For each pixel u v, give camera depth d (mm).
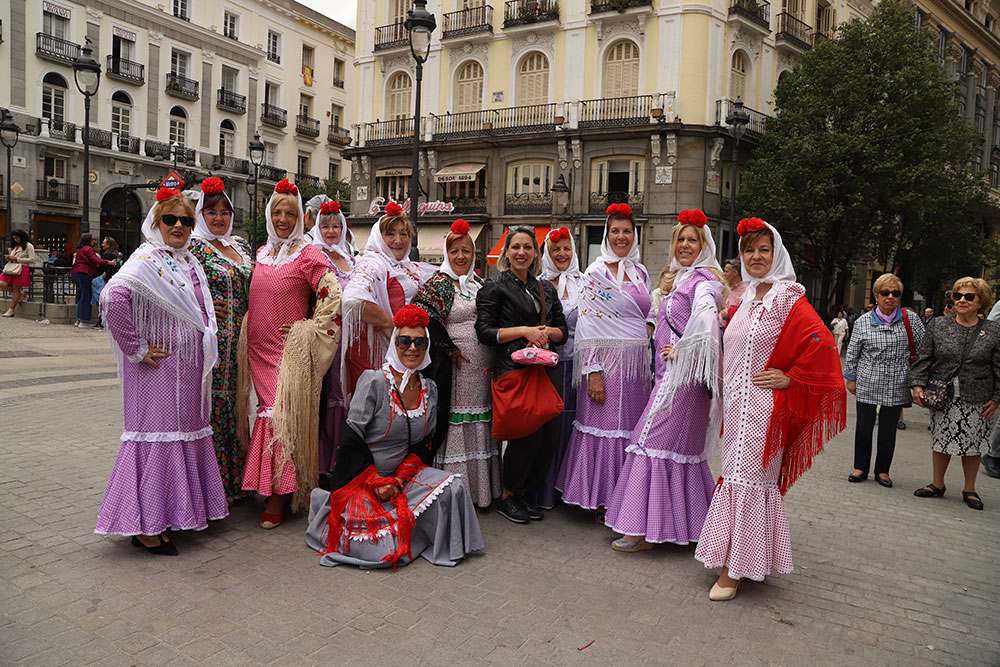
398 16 28094
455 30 26000
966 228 21375
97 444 5949
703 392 4105
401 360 4008
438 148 26641
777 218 20797
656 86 23000
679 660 2953
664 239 22969
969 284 5527
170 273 3852
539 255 4727
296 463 4266
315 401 4305
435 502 3934
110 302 3615
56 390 8250
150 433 3777
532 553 4121
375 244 4656
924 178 19188
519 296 4379
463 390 4582
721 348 3971
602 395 4551
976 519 5145
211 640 2943
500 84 25625
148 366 3771
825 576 3959
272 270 4410
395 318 3994
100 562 3688
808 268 23531
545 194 24984
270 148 40062
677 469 4164
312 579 3619
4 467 5195
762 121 24531
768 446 3488
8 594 3275
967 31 35906
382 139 28047
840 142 19688
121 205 33281
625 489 4246
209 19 36375
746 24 23219
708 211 22859
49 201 30328
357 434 3918
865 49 20094
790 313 3490
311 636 3014
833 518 5062
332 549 3883
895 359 5988
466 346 4543
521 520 4645
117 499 3725
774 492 3586
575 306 4953
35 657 2748
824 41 21359
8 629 2957
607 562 4027
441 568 3844
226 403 4402
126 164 33031
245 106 38156
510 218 25422
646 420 4215
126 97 33219
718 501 3613
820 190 19625
